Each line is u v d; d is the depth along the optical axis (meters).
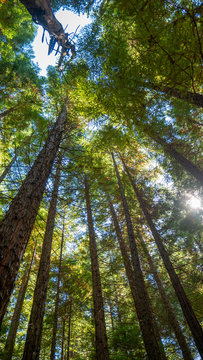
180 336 7.30
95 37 4.42
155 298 9.05
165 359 7.31
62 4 5.73
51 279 10.91
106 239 10.80
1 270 2.09
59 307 9.67
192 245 8.94
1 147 9.73
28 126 9.59
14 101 9.50
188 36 2.32
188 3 2.23
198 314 8.55
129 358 6.48
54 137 4.51
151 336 5.45
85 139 5.72
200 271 8.16
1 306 1.95
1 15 8.71
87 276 10.40
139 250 10.75
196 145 6.88
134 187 10.11
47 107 8.53
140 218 11.12
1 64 9.28
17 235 2.48
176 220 8.38
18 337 10.93
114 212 10.69
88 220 9.32
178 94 3.15
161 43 2.42
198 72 2.57
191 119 5.79
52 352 7.64
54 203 6.71
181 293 6.55
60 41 5.59
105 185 7.73
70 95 6.15
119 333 7.32
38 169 3.53
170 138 6.35
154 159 8.78
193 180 7.45
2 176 5.27
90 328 10.55
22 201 2.88
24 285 9.29
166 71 2.59
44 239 6.88
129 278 8.41
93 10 5.01
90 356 7.93
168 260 7.46
